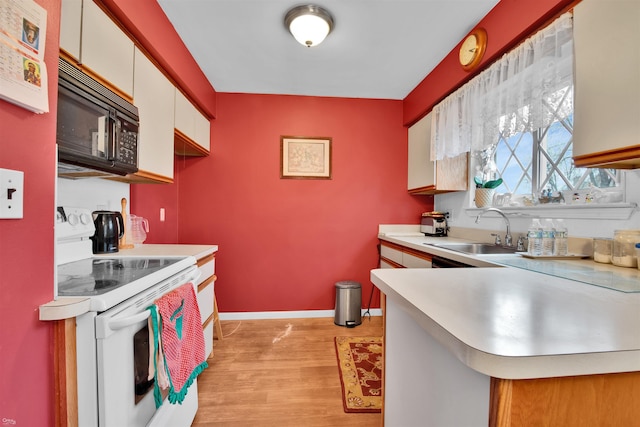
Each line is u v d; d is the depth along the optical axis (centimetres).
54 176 79
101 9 131
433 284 96
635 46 98
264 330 271
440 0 170
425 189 276
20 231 69
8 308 66
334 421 155
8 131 66
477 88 197
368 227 315
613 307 73
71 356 80
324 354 225
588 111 114
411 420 89
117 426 88
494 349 50
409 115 301
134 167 144
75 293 86
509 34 164
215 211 297
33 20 71
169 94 200
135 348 100
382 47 219
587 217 151
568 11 135
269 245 304
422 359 82
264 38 208
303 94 305
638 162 109
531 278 105
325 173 309
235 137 299
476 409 57
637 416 54
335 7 176
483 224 239
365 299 316
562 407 52
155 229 248
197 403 156
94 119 118
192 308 130
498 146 234
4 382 65
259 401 170
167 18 186
